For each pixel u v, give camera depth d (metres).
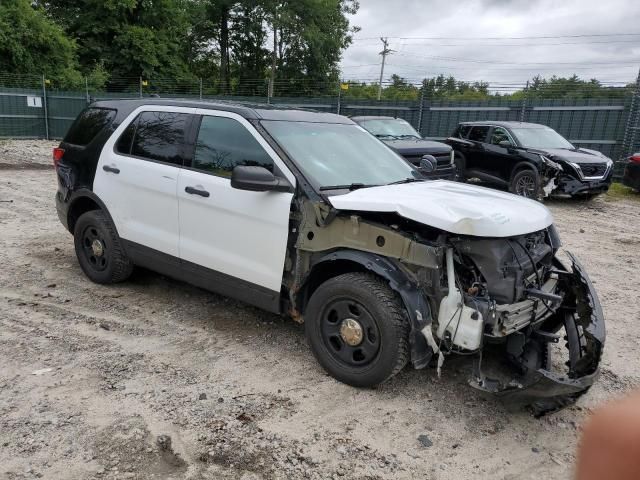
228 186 4.08
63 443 2.93
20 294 5.08
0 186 11.30
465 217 3.16
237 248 4.09
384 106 20.06
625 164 14.79
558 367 4.09
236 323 4.65
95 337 4.26
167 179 4.50
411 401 3.54
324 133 4.49
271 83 39.50
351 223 3.53
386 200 3.44
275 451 2.96
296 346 4.25
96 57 36.00
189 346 4.18
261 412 3.32
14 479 2.64
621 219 10.59
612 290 6.06
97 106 5.48
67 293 5.16
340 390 3.62
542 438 3.22
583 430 0.99
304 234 3.71
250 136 4.09
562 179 11.67
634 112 15.42
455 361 4.08
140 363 3.87
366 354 3.53
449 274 3.24
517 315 3.23
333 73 44.69
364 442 3.08
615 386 3.87
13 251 6.46
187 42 44.38
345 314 3.60
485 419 3.39
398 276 3.33
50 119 26.22
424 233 3.42
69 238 7.18
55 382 3.55
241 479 2.73
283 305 4.00
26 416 3.16
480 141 13.30
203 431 3.10
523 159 12.13
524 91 18.73
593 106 16.11
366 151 4.62
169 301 5.09
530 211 3.69
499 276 3.26
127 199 4.88
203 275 4.39
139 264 5.00
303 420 3.26
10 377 3.59
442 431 3.24
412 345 3.27
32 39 29.84
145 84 29.97
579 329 3.70
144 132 4.85
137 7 37.19
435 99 19.11
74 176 5.38
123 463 2.80
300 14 42.88
